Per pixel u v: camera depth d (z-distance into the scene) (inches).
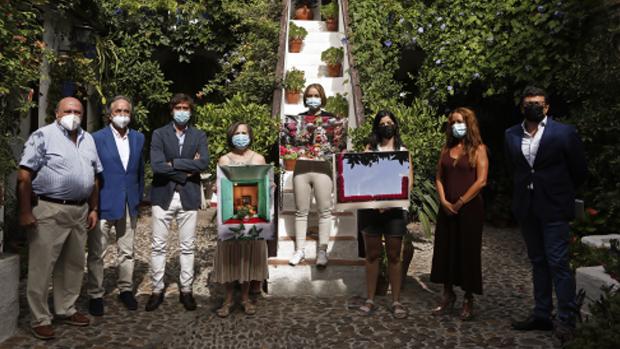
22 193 149.6
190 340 155.9
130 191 183.9
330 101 311.7
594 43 256.8
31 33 168.1
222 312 176.6
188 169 182.7
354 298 198.1
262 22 353.1
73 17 301.0
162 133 187.5
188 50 365.1
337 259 205.0
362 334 161.6
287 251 209.6
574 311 143.8
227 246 177.8
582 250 208.7
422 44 347.3
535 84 287.1
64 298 164.6
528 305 189.3
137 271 229.6
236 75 361.1
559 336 151.4
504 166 359.9
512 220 346.3
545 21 285.9
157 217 184.4
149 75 351.3
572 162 157.2
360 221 184.1
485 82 321.7
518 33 298.5
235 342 154.6
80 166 158.2
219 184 174.7
